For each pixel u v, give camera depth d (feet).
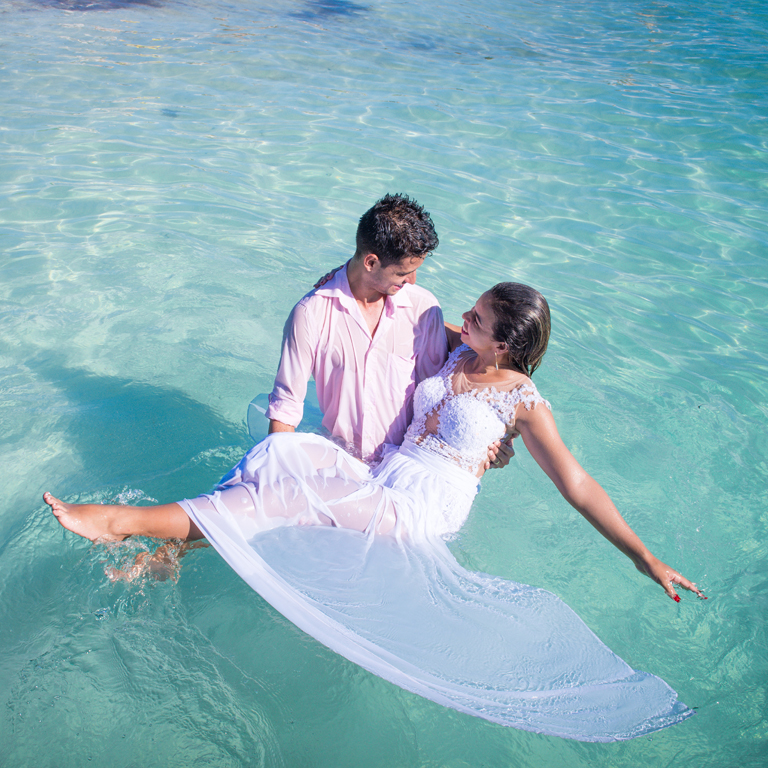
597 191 19.81
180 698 7.09
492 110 24.97
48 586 8.16
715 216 18.78
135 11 33.86
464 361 9.58
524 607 8.07
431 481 9.19
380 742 6.92
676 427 11.93
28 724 6.70
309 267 15.78
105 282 14.70
